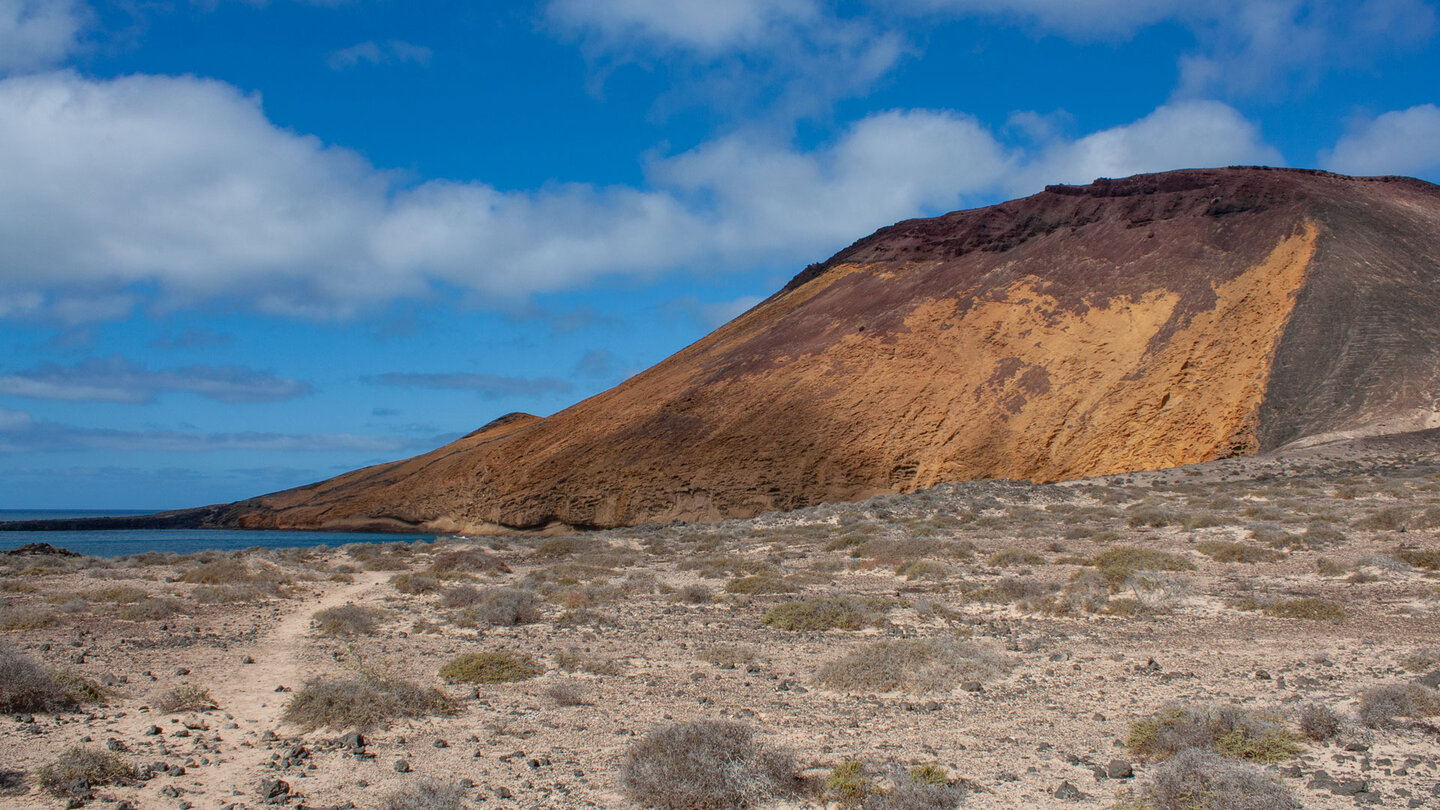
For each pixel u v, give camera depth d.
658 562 34.03
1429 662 12.92
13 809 8.41
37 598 23.69
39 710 12.02
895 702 12.70
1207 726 9.95
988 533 35.38
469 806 8.62
